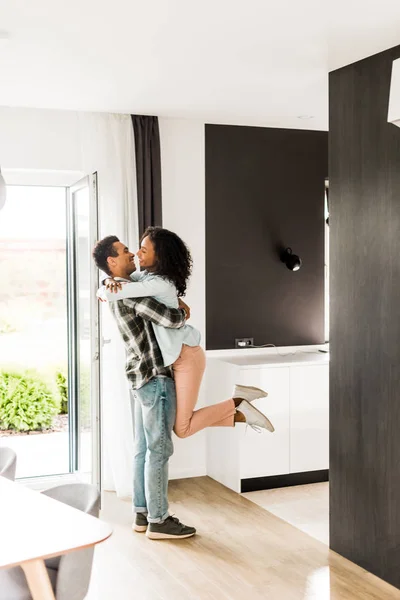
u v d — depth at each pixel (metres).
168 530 4.22
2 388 7.57
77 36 3.36
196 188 5.45
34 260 7.91
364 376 3.74
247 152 5.60
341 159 3.87
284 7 2.98
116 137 5.09
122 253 4.32
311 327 5.83
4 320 7.79
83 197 4.98
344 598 3.43
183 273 4.34
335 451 3.98
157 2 2.92
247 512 4.70
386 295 3.57
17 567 2.57
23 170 5.04
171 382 4.28
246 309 5.61
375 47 3.52
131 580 3.65
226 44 3.49
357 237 3.76
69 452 5.41
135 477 4.40
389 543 3.61
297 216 5.77
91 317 4.61
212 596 3.46
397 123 3.20
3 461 3.29
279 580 3.64
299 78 4.12
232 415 4.41
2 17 3.10
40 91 4.41
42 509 2.42
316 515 4.63
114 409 5.08
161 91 4.43
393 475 3.57
